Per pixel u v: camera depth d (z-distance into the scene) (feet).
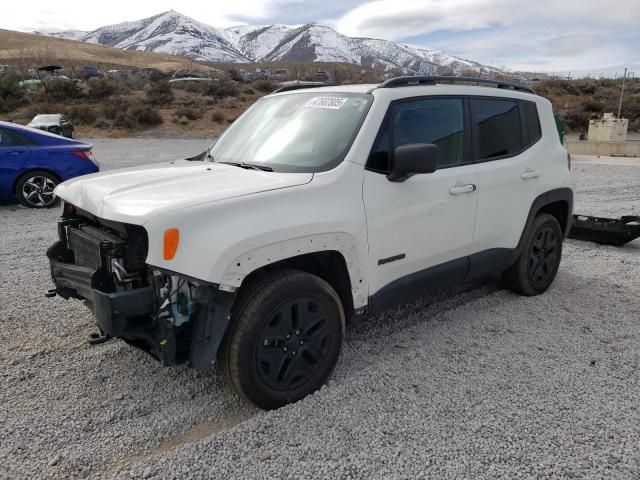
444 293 16.56
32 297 15.93
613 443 9.09
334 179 10.59
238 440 9.09
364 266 11.05
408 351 12.48
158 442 9.29
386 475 8.30
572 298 16.17
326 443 9.03
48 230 24.68
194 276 8.67
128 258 9.18
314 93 13.25
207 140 90.68
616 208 31.86
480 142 13.89
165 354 9.23
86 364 11.92
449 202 12.67
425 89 12.83
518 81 16.93
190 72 200.13
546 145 15.99
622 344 12.93
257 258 9.27
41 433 9.43
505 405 10.19
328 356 10.64
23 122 94.43
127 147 74.69
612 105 154.71
